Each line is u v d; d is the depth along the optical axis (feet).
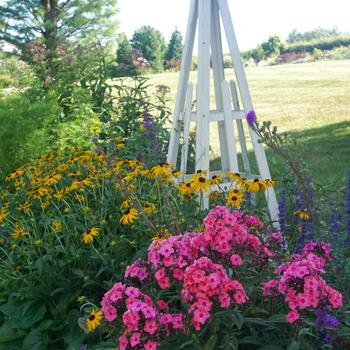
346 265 8.60
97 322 6.74
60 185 12.26
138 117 18.49
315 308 6.49
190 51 12.36
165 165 10.12
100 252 9.72
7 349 9.29
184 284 6.20
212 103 41.55
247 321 6.71
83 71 20.90
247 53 98.22
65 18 35.55
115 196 10.86
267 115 37.01
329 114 34.83
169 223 9.50
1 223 10.87
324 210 10.32
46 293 9.42
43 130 16.47
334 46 95.61
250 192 10.82
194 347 6.52
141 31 86.74
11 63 28.07
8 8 33.83
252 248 6.89
